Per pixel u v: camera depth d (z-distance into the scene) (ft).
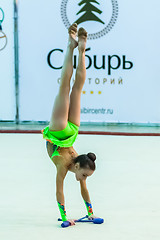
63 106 19.20
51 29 54.29
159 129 54.24
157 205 23.02
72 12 53.83
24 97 55.52
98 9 53.47
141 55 54.19
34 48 54.60
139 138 48.55
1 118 55.98
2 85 55.21
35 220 20.16
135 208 22.36
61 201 19.35
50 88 55.36
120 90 54.85
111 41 53.93
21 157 36.42
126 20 53.52
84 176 18.58
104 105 55.16
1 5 53.78
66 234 17.95
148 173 31.09
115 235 17.87
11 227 18.97
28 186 27.09
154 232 18.34
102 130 52.85
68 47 20.25
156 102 55.16
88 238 17.43
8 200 23.81
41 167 32.73
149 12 53.31
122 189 26.55
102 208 22.33
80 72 19.95
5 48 54.44
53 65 54.85
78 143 43.83
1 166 32.86
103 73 54.49
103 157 36.73
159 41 53.78
